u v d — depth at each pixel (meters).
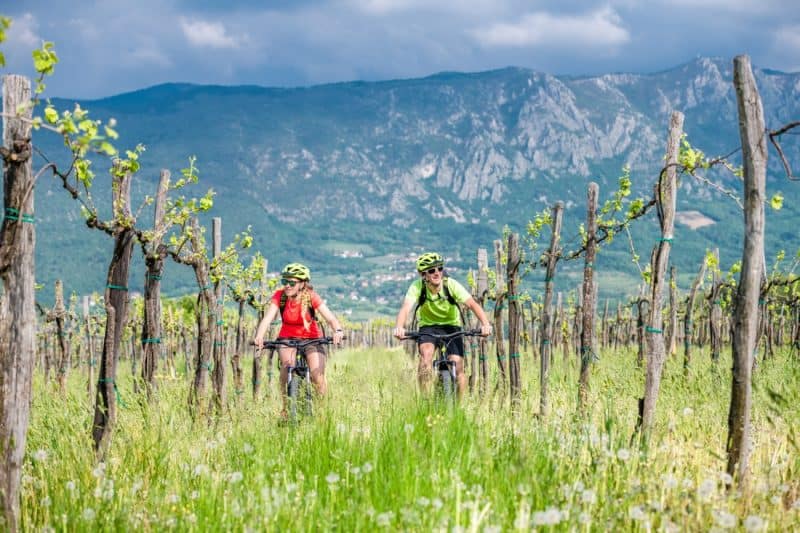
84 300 22.56
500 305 14.30
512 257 12.70
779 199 6.12
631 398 9.52
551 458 5.69
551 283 12.05
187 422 9.09
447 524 4.38
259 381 16.20
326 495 5.28
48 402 9.48
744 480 5.77
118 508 5.20
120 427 8.20
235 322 29.78
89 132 4.48
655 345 8.10
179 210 10.80
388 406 7.81
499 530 4.01
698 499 4.64
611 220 11.65
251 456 6.56
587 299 11.24
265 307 17.17
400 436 6.35
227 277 14.25
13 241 5.21
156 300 10.38
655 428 7.21
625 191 11.52
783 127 6.05
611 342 39.41
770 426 7.63
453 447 6.15
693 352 25.45
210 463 6.75
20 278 5.25
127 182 8.25
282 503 4.80
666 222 8.21
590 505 4.62
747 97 6.14
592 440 6.04
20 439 5.25
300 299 10.07
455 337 10.05
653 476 5.21
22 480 5.84
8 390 5.20
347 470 5.54
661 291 8.16
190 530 4.79
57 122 4.55
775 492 5.33
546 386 10.72
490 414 7.91
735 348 6.18
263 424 8.34
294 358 9.96
